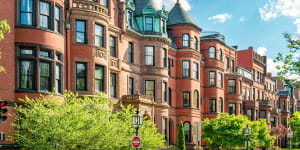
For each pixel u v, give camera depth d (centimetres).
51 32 2764
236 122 4638
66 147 2362
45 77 2719
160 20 4378
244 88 7206
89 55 3222
